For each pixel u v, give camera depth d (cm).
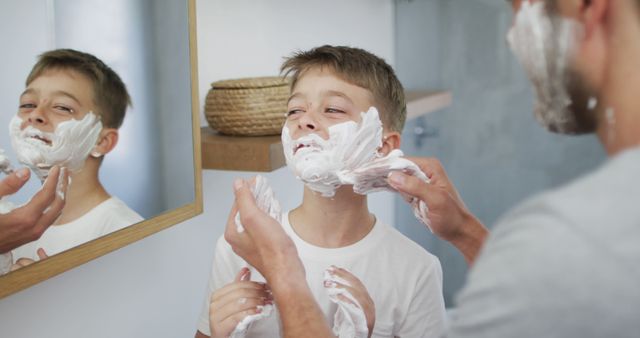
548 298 35
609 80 39
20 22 76
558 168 191
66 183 83
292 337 61
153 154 99
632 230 34
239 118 112
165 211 102
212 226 133
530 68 43
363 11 196
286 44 155
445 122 217
